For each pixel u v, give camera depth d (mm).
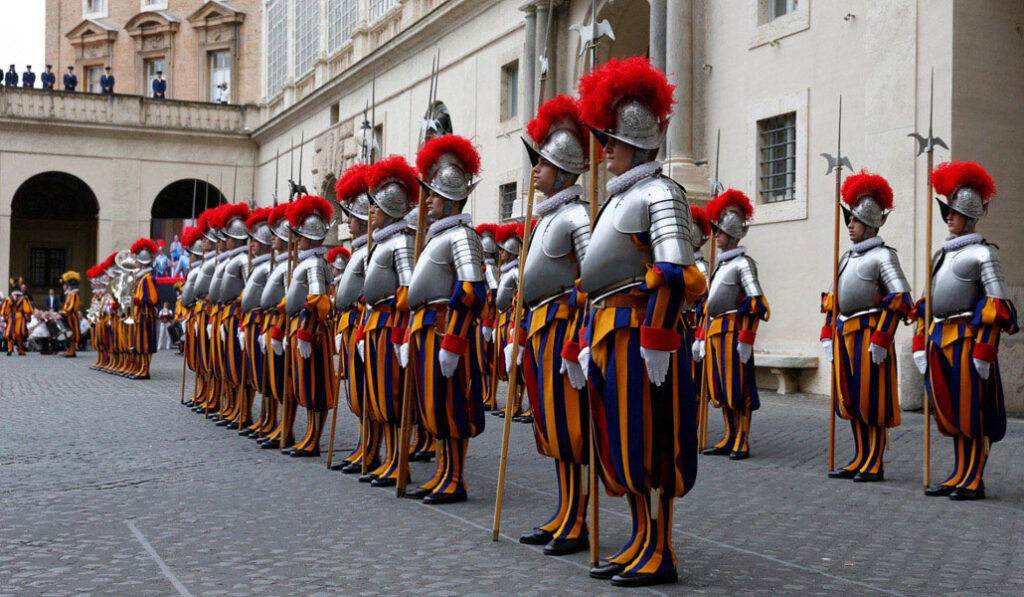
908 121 13828
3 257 38562
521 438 10812
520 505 7102
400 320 7676
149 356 19547
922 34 13711
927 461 7715
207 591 4914
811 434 11070
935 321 7707
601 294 5008
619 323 4910
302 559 5543
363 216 8578
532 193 5945
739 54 16719
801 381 15438
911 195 13742
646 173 4977
